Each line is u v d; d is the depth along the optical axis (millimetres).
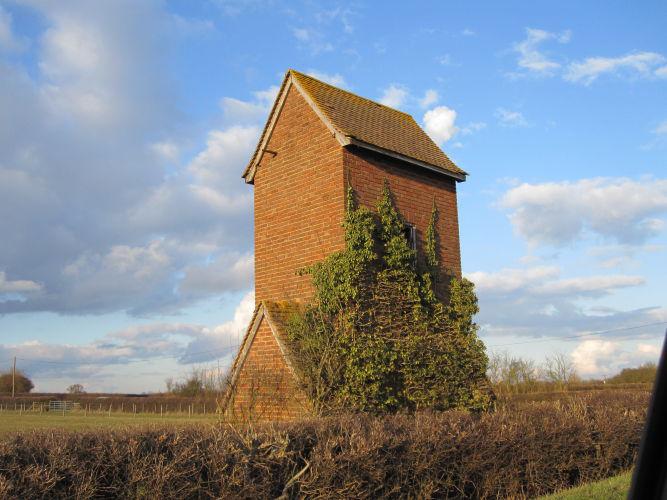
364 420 10805
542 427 12781
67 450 7562
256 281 19141
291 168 18578
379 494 9805
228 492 8469
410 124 21156
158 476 7941
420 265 18453
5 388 109938
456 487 10727
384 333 16422
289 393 15727
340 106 18938
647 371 45156
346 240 16578
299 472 9055
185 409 63156
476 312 19047
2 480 6832
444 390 17172
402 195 18500
